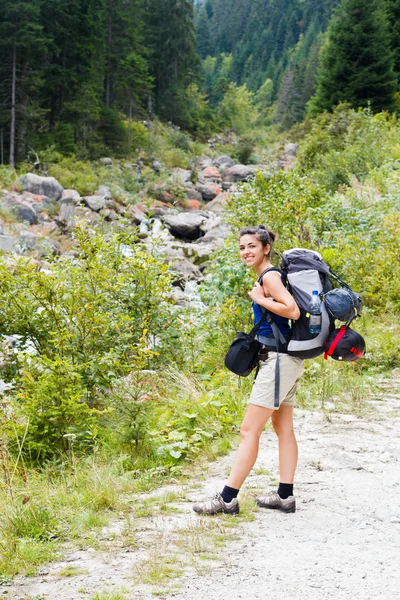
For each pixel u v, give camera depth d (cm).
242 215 1159
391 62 3662
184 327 827
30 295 705
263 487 426
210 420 574
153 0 7094
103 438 545
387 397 671
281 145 5703
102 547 336
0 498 415
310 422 588
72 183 3647
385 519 369
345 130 2523
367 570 303
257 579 294
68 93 4672
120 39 5731
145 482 445
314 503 396
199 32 15088
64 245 2114
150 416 558
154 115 6400
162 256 872
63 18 4694
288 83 10650
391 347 809
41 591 289
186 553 325
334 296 349
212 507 375
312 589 284
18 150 4050
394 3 4191
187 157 5425
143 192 3928
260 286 358
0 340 696
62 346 646
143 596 280
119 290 769
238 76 14550
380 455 487
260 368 366
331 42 3844
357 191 1647
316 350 354
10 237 1917
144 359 637
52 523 367
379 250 1053
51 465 513
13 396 638
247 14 16588
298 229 1102
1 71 4016
